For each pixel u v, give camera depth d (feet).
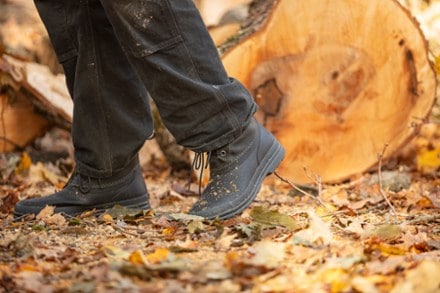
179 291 9.82
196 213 14.83
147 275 10.50
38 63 24.32
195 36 13.94
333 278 10.36
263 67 22.25
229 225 14.25
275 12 22.02
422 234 13.30
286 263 11.44
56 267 11.32
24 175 23.47
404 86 22.09
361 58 22.09
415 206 17.24
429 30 21.93
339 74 22.18
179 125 14.34
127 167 16.16
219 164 14.96
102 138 15.58
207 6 22.76
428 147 22.44
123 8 13.55
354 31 21.99
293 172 22.48
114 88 15.35
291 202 19.08
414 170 22.50
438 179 21.94
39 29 24.32
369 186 21.11
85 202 16.03
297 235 12.82
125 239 13.64
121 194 16.19
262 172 15.25
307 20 22.03
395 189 20.72
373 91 22.18
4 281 10.37
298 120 22.36
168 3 13.67
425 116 22.13
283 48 22.16
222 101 14.20
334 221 15.31
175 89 13.94
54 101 24.13
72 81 15.89
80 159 15.99
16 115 24.47
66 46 15.58
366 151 22.35
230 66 22.12
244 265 10.63
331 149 22.40
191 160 23.25
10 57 23.99
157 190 21.61
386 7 21.79
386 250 12.05
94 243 13.29
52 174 23.47
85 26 15.05
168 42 13.80
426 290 9.80
